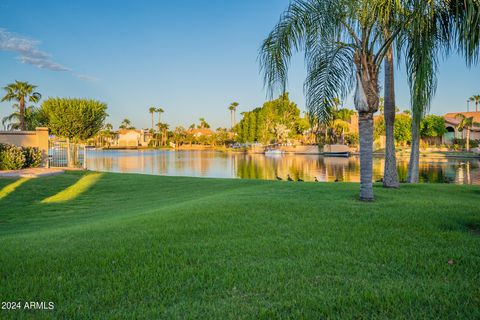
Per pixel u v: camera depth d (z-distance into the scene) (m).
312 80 7.81
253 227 5.18
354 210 6.36
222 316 2.56
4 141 19.78
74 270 3.55
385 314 2.55
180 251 4.09
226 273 3.37
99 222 6.42
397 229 4.93
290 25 7.27
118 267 3.62
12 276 3.43
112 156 63.28
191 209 6.66
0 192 11.46
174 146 118.19
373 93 7.48
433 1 5.97
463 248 4.05
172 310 2.66
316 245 4.24
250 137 77.44
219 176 27.98
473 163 38.66
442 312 2.55
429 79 6.62
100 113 25.41
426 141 63.94
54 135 24.42
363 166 7.59
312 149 68.00
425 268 3.44
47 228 6.62
